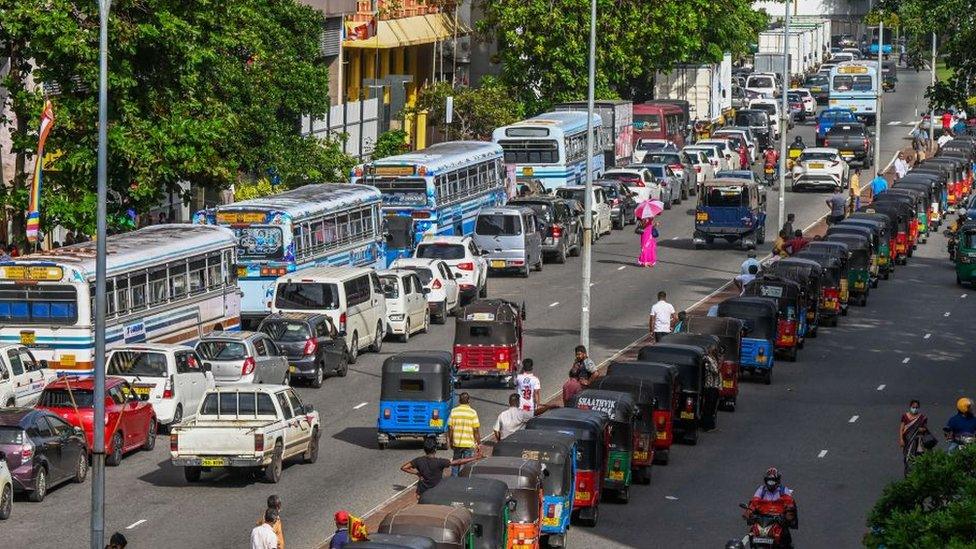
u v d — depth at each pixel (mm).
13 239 82938
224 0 86375
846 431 72500
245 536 54312
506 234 109938
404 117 153000
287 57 115375
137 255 76125
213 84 95438
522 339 87625
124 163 82375
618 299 103000
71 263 71688
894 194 129250
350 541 43344
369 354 87438
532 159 130500
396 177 107875
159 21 81062
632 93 185125
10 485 56625
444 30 165250
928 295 109562
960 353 90938
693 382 69062
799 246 106438
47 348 71750
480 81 167000
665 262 118188
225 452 60469
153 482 62000
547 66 158500
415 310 92375
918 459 41750
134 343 75312
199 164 84688
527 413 60844
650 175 142000
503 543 48219
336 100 145250
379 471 63719
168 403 69250
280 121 116688
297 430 63562
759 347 81375
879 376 84688
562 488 52906
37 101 80875
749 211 122562
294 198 94938
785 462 66938
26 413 59562
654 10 160250
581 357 67438
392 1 154750
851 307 105000
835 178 155625
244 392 62625
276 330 79500
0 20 78562
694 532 56375
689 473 64938
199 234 83312
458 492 47969
